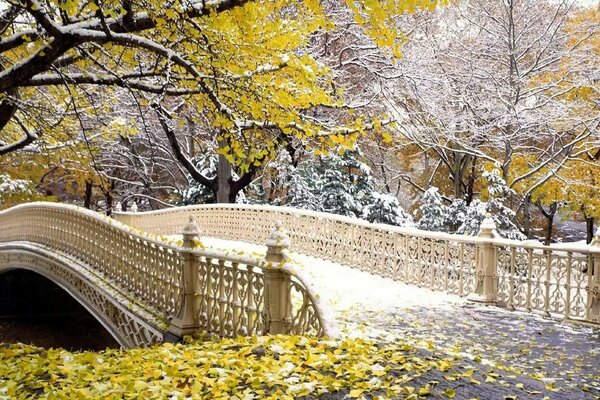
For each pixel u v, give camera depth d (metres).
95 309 11.05
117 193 32.19
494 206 19.42
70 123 12.42
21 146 10.37
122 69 9.05
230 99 8.12
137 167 29.80
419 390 4.34
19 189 22.81
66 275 12.80
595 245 8.71
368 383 4.42
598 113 21.98
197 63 7.65
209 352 5.64
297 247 15.74
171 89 8.73
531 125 22.25
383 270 12.66
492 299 10.07
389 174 34.03
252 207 17.98
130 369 5.30
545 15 24.00
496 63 23.42
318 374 4.62
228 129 8.45
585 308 8.71
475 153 21.83
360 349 5.30
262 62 7.96
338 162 23.09
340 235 14.21
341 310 9.05
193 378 4.79
